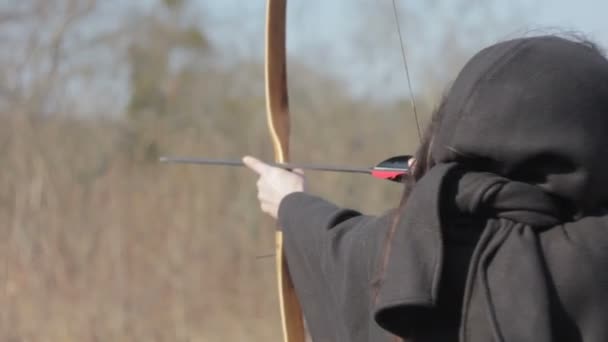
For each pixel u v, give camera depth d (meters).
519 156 4.80
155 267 25.59
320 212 5.99
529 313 4.63
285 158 8.31
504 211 4.84
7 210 27.25
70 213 26.80
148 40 39.22
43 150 29.64
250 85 38.47
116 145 32.81
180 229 26.53
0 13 35.81
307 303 6.04
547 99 4.80
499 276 4.75
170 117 35.62
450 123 5.02
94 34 37.97
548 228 4.86
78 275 25.28
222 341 23.70
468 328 4.79
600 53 5.18
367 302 5.31
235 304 25.41
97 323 23.91
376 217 5.61
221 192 27.91
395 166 6.99
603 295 4.73
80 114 34.28
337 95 35.06
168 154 33.25
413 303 4.75
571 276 4.73
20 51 35.78
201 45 39.34
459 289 4.86
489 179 4.85
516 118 4.81
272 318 24.91
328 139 34.00
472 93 4.95
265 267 26.42
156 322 24.41
